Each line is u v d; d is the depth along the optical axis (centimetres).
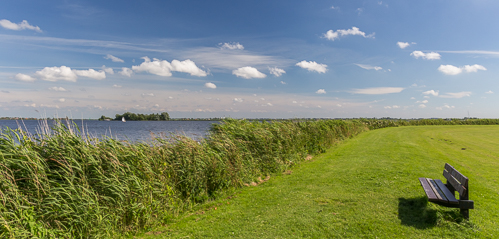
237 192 757
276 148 1062
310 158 1220
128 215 529
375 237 427
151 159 650
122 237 493
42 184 462
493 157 1145
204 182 713
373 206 558
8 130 494
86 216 461
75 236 456
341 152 1333
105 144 602
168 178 651
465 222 446
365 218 500
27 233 385
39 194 454
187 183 677
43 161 489
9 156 467
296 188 742
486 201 572
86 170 532
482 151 1333
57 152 524
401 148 1398
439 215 470
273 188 765
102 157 570
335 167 977
